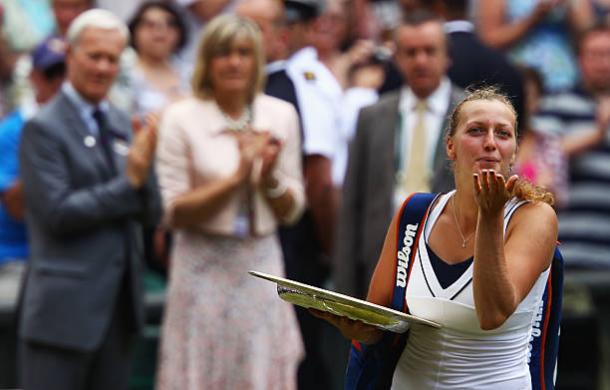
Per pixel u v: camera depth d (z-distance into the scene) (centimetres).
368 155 2328
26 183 2245
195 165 2244
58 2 3080
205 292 2234
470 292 1370
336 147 2780
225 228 2222
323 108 2570
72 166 2244
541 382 1420
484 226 1264
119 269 2273
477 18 3316
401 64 2314
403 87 2455
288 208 2281
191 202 2205
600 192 3153
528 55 3253
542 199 1370
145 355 2727
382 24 3288
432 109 2295
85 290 2234
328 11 3072
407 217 1436
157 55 3061
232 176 2200
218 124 2258
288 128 2322
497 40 3278
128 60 2998
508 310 1289
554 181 3077
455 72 2492
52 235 2236
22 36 3189
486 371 1379
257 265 2256
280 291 1389
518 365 1387
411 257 1420
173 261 2266
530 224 1345
